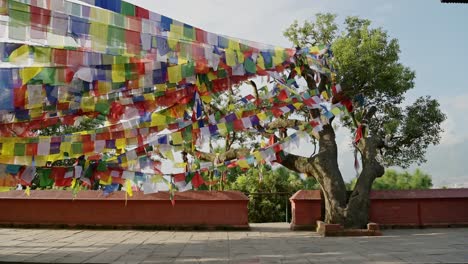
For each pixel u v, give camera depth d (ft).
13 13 20.54
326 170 50.55
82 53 23.22
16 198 54.08
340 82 56.08
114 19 22.61
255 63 29.71
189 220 53.42
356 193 50.24
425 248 36.65
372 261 30.86
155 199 53.52
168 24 24.16
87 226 53.47
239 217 53.52
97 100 27.71
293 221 54.49
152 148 32.60
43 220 53.83
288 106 39.83
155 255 34.45
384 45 58.03
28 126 27.91
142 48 23.76
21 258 33.06
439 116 61.87
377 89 59.47
